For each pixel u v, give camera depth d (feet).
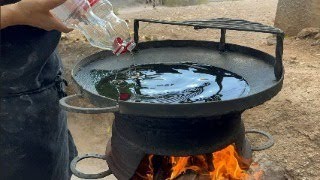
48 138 7.18
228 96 5.30
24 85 6.64
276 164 9.43
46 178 7.38
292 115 10.21
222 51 6.89
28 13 5.18
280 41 5.34
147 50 7.07
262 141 10.05
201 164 5.78
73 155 8.70
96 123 12.73
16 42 6.21
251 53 6.57
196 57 6.82
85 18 5.44
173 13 23.72
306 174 9.17
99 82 5.98
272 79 5.65
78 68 6.19
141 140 5.34
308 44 15.17
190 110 4.47
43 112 6.98
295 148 9.63
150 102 4.79
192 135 5.14
